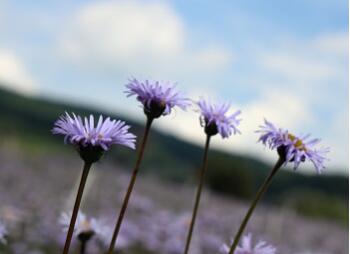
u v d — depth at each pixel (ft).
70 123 10.83
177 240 37.99
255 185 157.99
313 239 68.49
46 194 55.67
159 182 106.83
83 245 16.63
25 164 90.07
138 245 37.63
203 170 13.55
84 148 10.68
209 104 13.48
